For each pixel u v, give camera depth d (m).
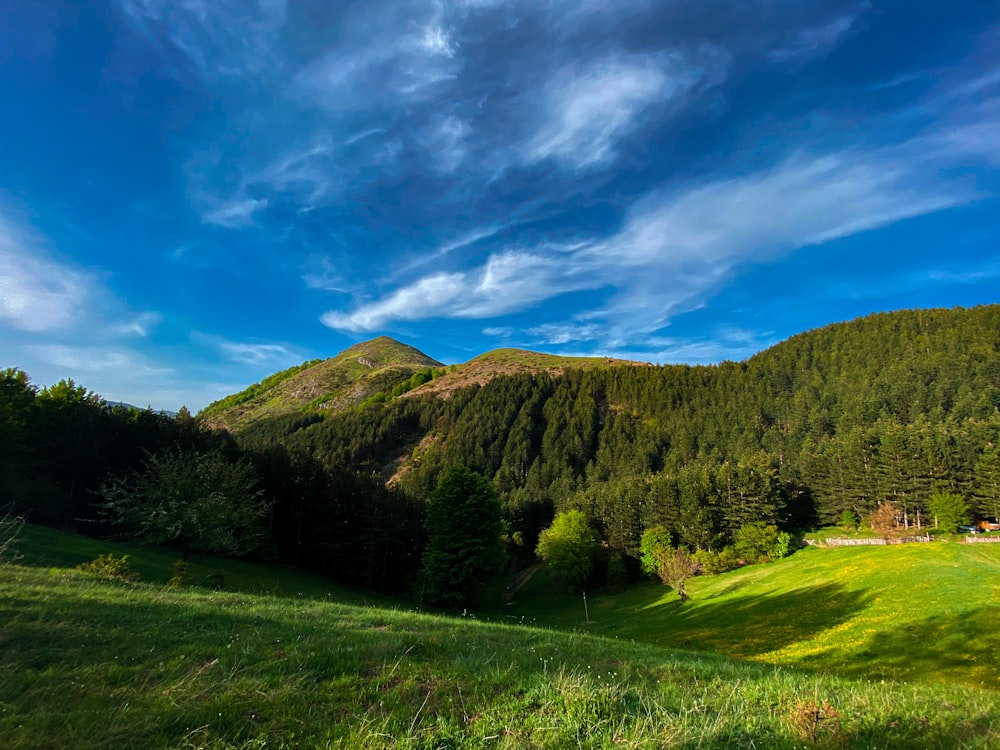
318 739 4.82
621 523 78.00
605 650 10.47
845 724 5.73
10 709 4.75
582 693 6.22
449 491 44.09
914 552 47.31
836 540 68.25
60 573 12.62
